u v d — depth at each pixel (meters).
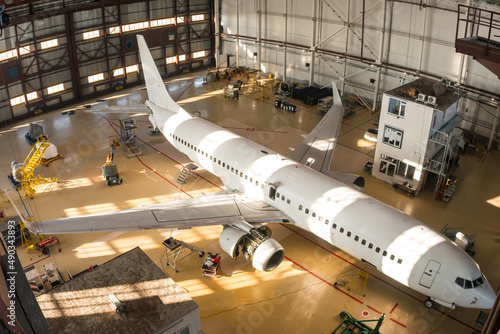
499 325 12.81
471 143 44.56
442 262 23.42
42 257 30.67
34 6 48.84
